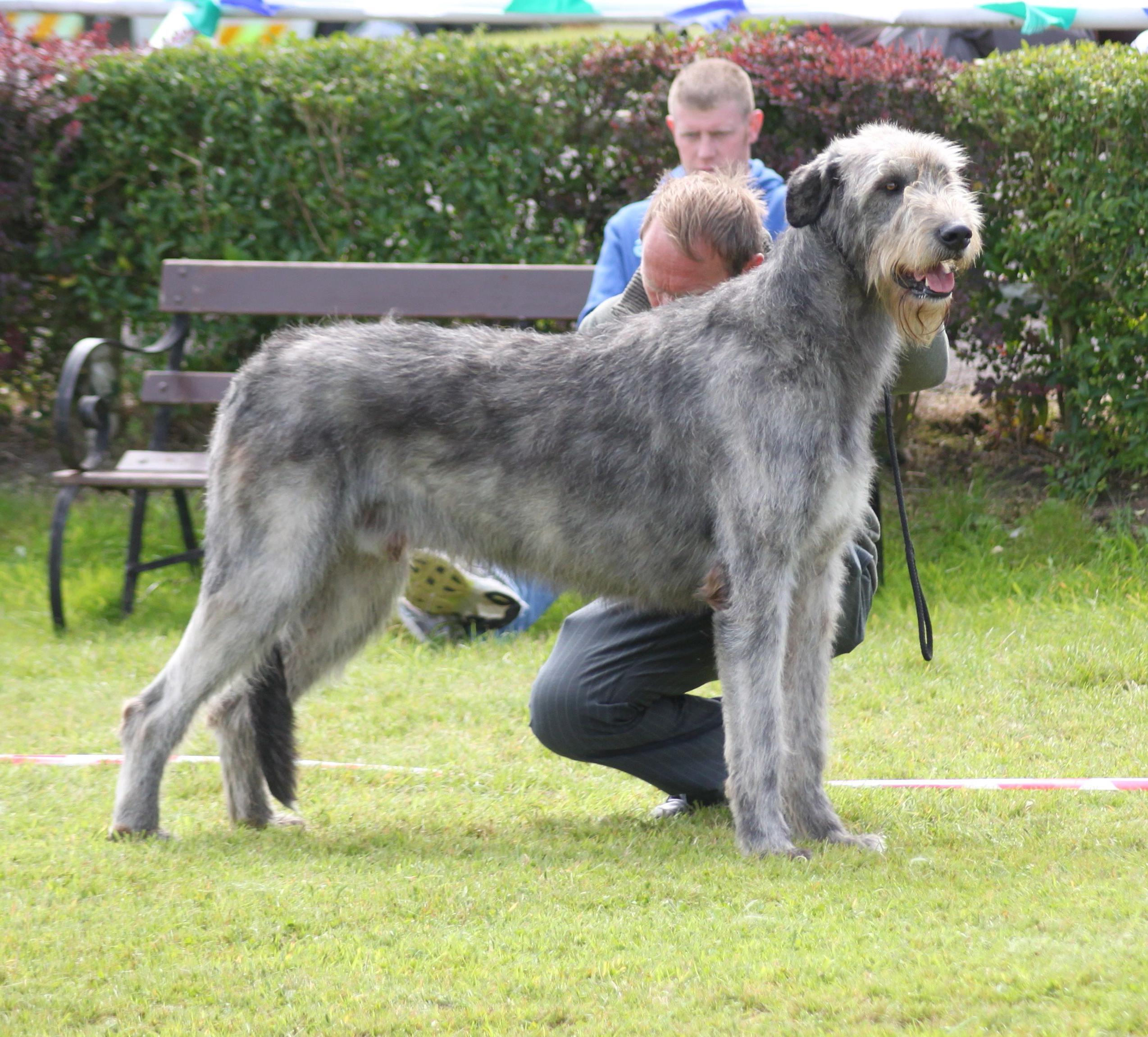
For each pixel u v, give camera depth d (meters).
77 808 8.82
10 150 15.90
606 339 8.12
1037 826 7.92
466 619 13.24
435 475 8.21
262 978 6.07
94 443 13.99
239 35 20.70
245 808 8.59
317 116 15.61
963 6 17.50
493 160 15.62
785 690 8.00
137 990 5.96
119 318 16.70
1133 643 11.79
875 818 8.30
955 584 13.68
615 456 7.91
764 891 6.92
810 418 7.46
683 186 8.59
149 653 12.69
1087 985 5.46
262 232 16.06
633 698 8.41
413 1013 5.65
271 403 8.16
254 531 8.13
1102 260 13.90
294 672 8.98
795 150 14.91
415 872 7.44
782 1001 5.55
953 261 7.19
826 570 7.93
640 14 19.06
